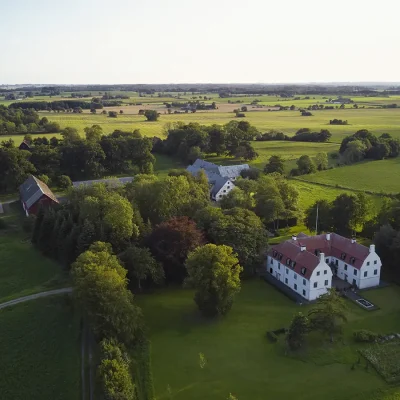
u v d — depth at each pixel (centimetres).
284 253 10300
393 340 8025
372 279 10119
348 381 6988
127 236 10706
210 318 8831
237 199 13325
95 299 7694
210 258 8694
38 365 7556
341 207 12512
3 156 18062
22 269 11181
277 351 7762
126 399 6131
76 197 12838
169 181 12269
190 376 7138
